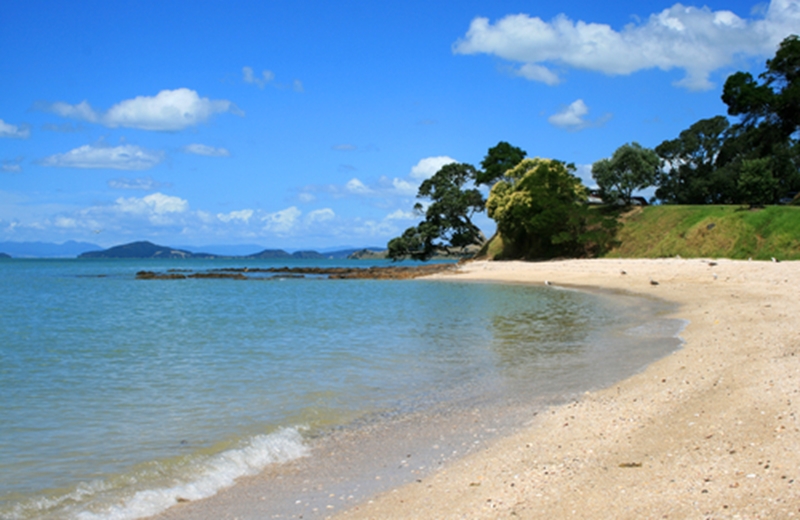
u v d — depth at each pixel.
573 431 10.24
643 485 7.36
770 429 9.02
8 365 18.50
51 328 28.02
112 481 8.72
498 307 33.41
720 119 81.06
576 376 14.95
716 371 13.57
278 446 10.23
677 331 21.34
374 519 7.12
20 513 7.62
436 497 7.70
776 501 6.45
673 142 83.19
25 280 73.44
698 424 9.77
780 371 12.66
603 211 78.12
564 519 6.59
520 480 8.01
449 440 10.34
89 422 11.89
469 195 95.62
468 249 104.00
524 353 18.62
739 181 62.06
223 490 8.38
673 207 70.44
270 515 7.43
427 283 58.66
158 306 39.12
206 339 23.72
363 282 63.53
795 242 50.19
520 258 80.69
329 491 8.21
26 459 9.69
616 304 32.53
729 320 21.92
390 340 22.19
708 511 6.38
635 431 9.80
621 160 78.19
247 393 14.21
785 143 71.62
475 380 15.04
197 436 10.88
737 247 54.44
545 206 73.94
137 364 18.48
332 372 16.48
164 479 8.79
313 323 28.22
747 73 74.75
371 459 9.52
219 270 96.38
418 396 13.59
